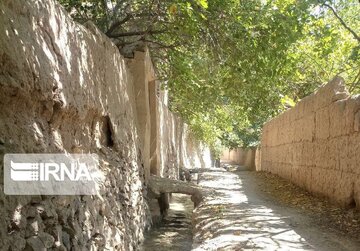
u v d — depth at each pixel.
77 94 5.70
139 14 9.87
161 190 11.05
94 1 9.77
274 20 9.05
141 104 11.01
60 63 5.12
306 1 9.19
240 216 7.63
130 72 10.52
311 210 8.19
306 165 10.68
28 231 3.94
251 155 28.75
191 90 13.53
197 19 8.81
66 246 4.69
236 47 9.81
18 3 4.20
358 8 12.91
